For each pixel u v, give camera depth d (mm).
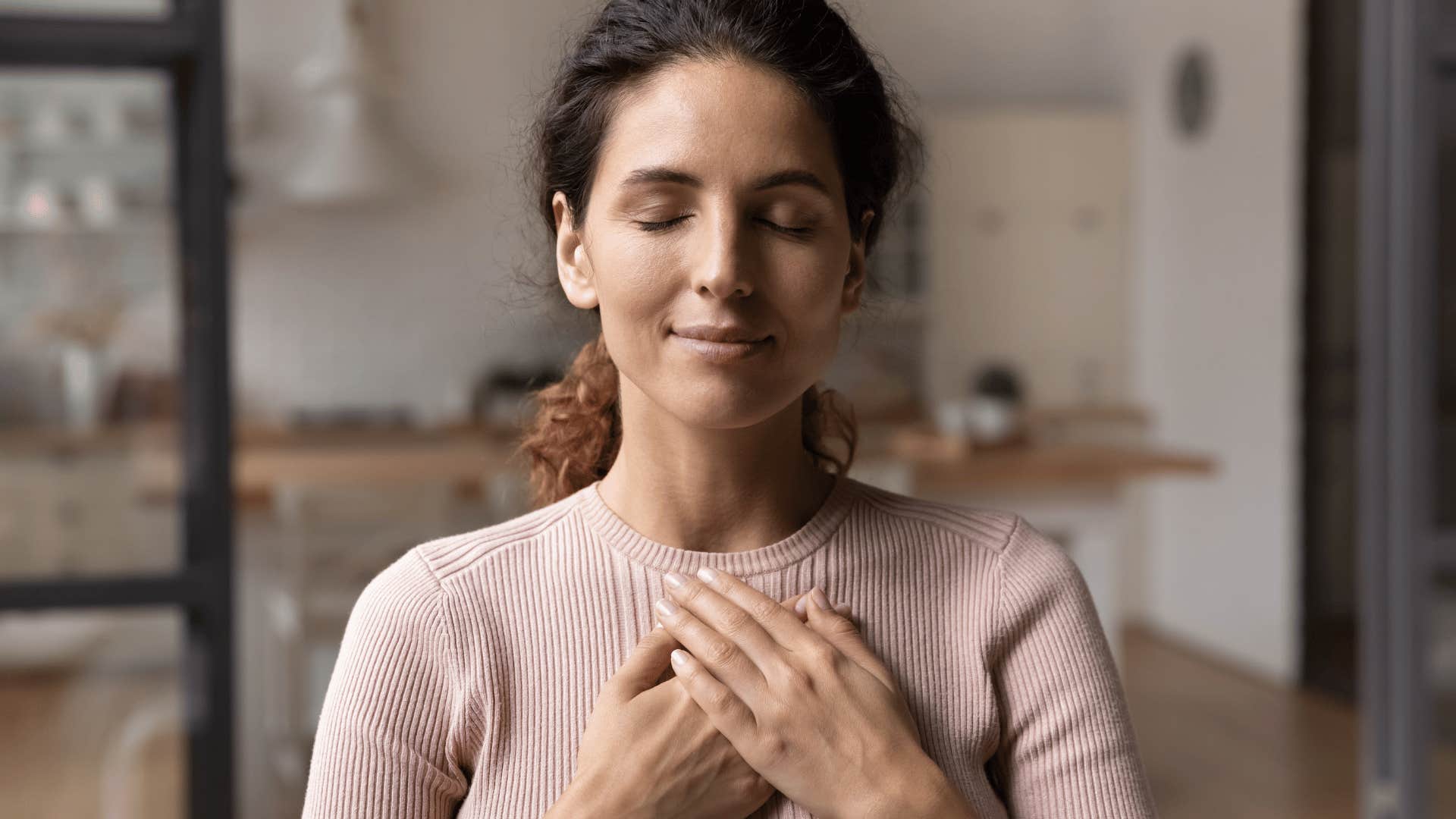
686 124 631
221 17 1882
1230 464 4871
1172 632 5297
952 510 761
